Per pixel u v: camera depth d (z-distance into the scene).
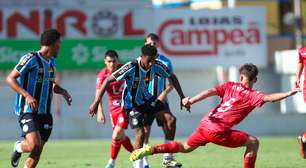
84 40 80.50
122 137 31.03
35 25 79.88
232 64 84.31
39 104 25.75
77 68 80.38
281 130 65.25
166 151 27.06
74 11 80.50
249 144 26.69
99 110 33.12
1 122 60.84
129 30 81.56
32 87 25.61
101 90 28.92
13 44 79.31
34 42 79.69
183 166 34.75
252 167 26.88
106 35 80.94
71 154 43.25
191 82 88.75
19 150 26.00
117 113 33.25
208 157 39.81
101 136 61.75
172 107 86.06
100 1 81.25
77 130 61.22
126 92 29.86
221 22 84.19
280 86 88.00
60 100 83.12
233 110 26.45
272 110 85.38
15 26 79.50
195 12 83.62
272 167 34.22
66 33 80.38
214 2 103.38
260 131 64.75
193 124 63.19
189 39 83.56
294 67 84.31
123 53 81.19
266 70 88.19
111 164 31.20
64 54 80.19
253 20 84.50
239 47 84.44
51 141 57.47
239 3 106.44
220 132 26.52
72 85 83.94
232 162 36.81
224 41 84.19
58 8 80.25
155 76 32.44
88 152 44.84
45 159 39.75
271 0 107.38
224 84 26.88
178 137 62.25
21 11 79.69
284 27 108.50
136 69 29.39
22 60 25.30
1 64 79.19
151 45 29.55
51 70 25.95
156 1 112.38
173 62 83.25
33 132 25.30
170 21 82.81
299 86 33.53
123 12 81.38
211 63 84.06
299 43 104.38
